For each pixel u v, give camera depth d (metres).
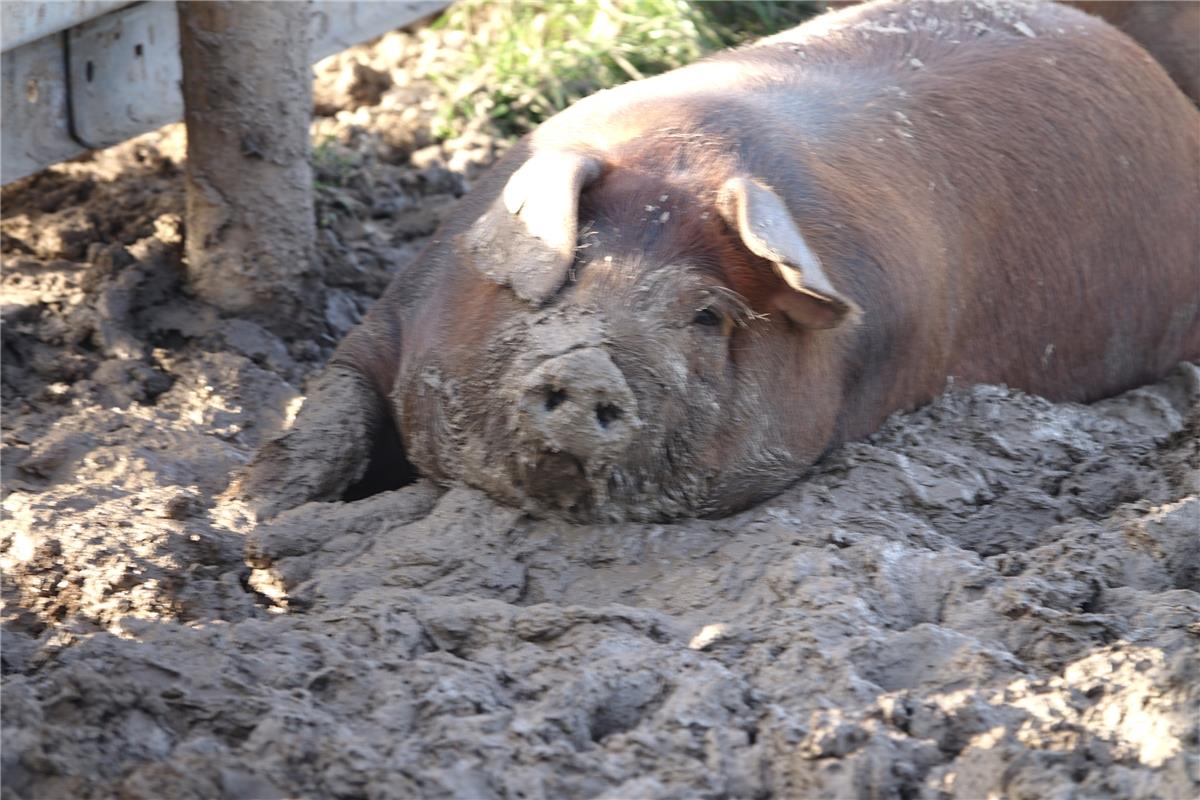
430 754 14.48
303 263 26.62
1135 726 14.97
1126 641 16.48
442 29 37.69
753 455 19.25
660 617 16.83
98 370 24.39
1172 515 18.52
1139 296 24.95
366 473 20.83
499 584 18.23
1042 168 23.50
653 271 18.23
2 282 26.56
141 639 16.25
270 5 25.31
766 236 17.45
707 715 15.00
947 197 22.23
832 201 20.30
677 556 18.62
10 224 28.67
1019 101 23.75
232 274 26.12
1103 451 21.45
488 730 14.77
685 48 35.16
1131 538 18.41
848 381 20.56
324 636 16.38
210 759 13.99
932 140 22.50
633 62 35.50
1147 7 28.52
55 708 14.87
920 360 21.77
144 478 21.09
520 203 18.39
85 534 18.94
